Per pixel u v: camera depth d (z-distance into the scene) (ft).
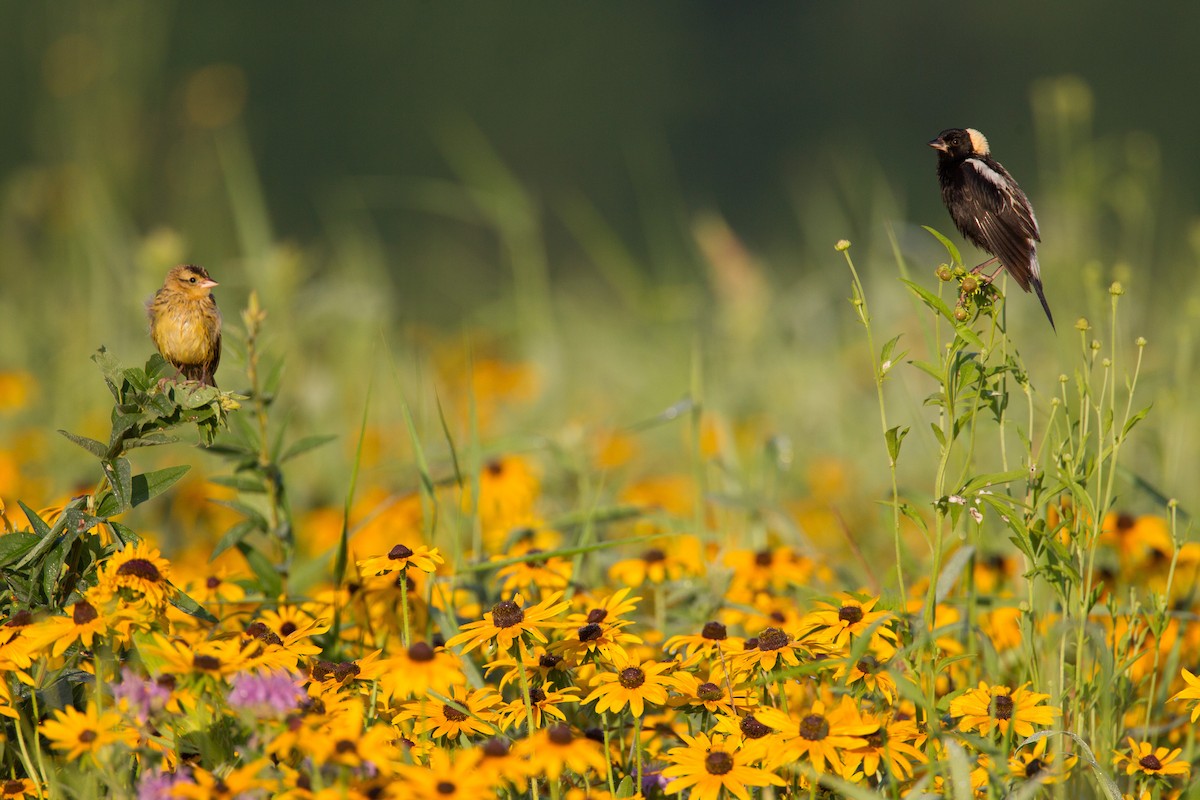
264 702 16.63
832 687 20.45
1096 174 41.52
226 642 18.92
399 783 16.20
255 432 26.18
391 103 158.20
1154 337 43.70
